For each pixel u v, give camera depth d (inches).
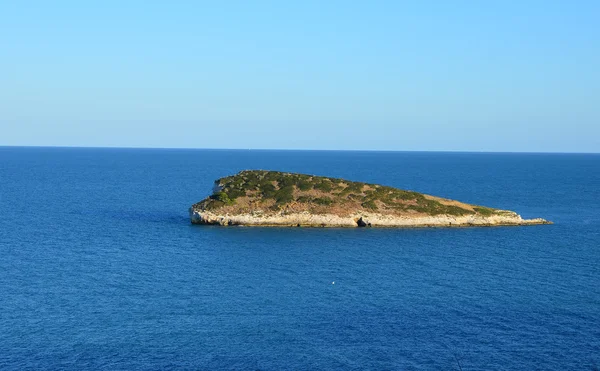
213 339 1988.2
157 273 2827.3
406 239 3816.4
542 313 2261.3
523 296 2485.2
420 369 1779.0
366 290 2568.9
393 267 3006.9
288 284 2659.9
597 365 1807.3
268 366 1791.3
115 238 3745.1
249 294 2495.1
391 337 2016.5
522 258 3245.6
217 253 3309.5
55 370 1734.7
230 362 1815.9
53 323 2107.5
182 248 3440.0
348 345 1950.1
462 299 2438.5
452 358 1854.1
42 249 3353.8
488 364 1812.3
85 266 2942.9
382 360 1838.1
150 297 2429.9
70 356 1830.7
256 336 2017.7
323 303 2379.4
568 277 2815.0
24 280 2652.6
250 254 3292.3
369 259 3193.9
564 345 1952.5
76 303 2333.9
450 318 2203.5
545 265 3073.3
